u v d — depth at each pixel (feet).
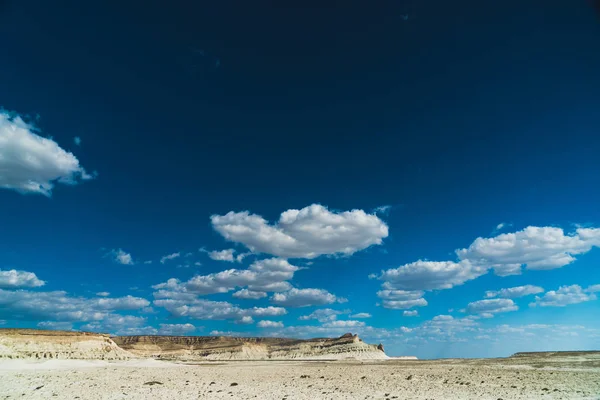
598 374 186.50
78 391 150.30
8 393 145.59
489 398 121.80
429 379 183.73
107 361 403.13
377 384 167.94
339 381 184.24
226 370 288.92
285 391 148.56
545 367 234.38
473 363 308.81
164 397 134.51
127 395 139.64
